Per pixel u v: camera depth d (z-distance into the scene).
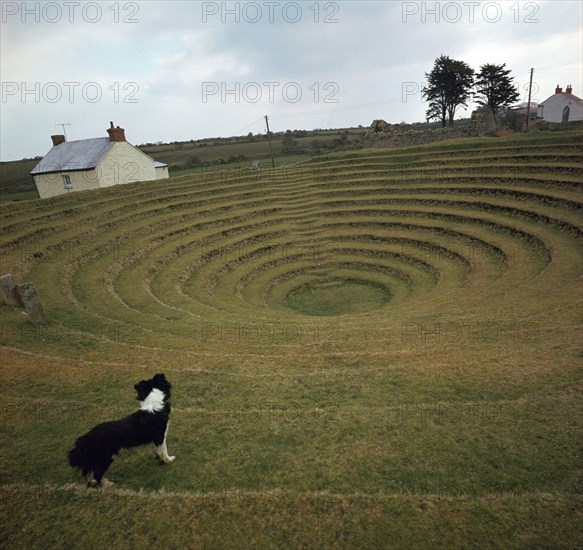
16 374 11.59
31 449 8.34
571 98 74.62
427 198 36.44
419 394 10.16
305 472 7.46
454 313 17.44
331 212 37.94
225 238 33.22
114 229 31.52
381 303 25.38
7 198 48.38
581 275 19.61
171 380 11.24
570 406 9.14
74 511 6.64
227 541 6.05
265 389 10.70
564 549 5.73
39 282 21.61
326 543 5.96
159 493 6.97
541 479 7.10
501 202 32.50
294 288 28.44
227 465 7.73
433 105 73.44
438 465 7.53
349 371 11.53
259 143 99.75
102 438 6.86
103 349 13.52
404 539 5.96
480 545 5.84
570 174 33.34
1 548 6.06
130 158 43.84
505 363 11.41
